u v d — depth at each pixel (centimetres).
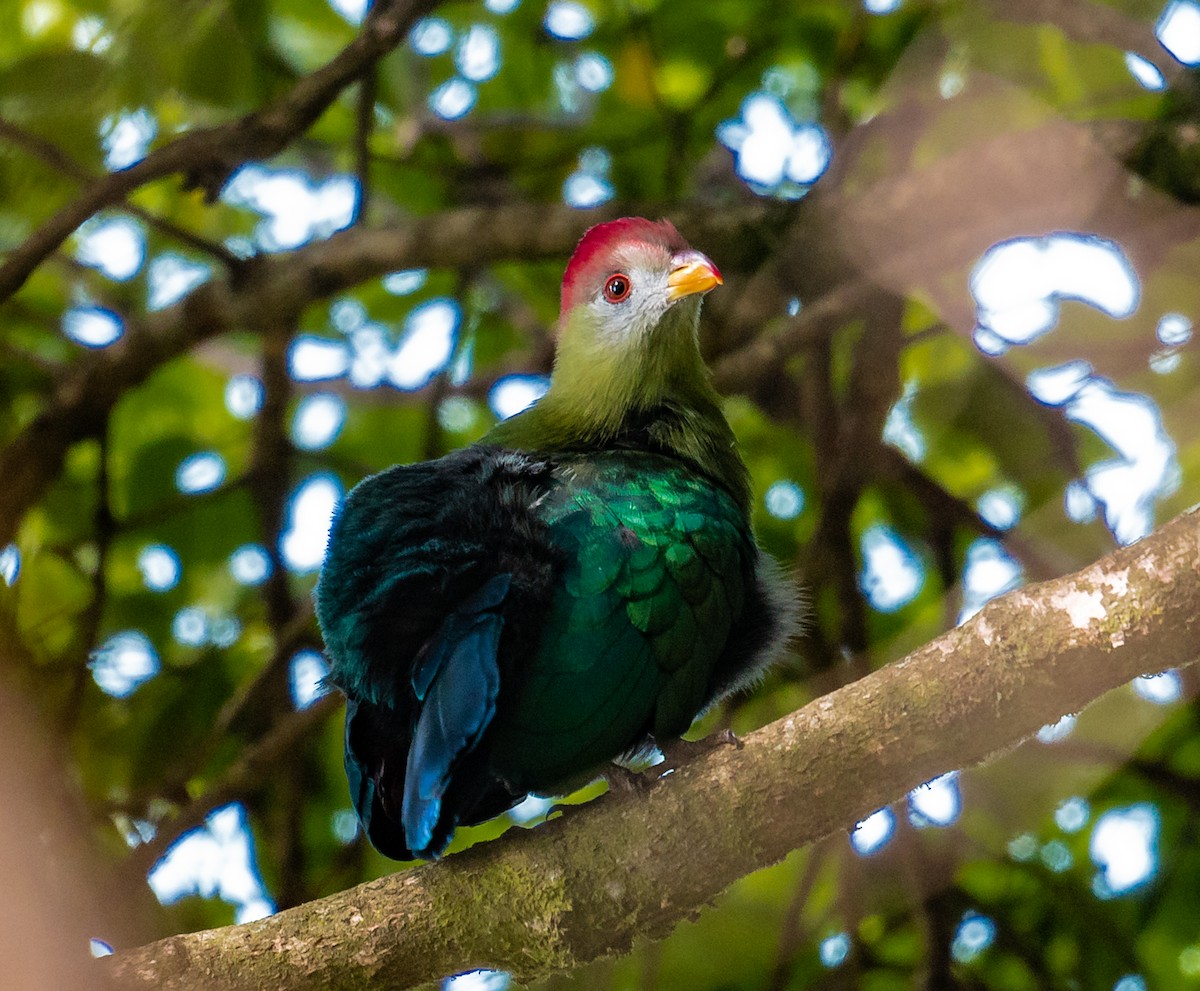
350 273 1217
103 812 1147
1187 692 1122
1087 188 1155
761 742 641
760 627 825
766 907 1254
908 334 1364
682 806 645
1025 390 1228
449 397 1419
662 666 733
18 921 735
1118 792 1238
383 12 1123
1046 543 1230
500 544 719
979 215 1176
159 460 1362
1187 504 1163
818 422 1262
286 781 1197
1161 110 1185
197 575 1403
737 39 1388
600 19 1456
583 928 657
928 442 1407
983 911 1179
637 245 930
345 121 1436
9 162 1177
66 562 1326
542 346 1370
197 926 1234
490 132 1446
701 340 1253
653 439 885
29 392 1373
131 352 1218
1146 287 1269
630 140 1415
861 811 638
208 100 1137
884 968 1188
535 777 726
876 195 1198
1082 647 598
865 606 1202
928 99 1242
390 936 661
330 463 1339
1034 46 1252
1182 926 1230
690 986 1210
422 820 631
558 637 707
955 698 612
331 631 744
